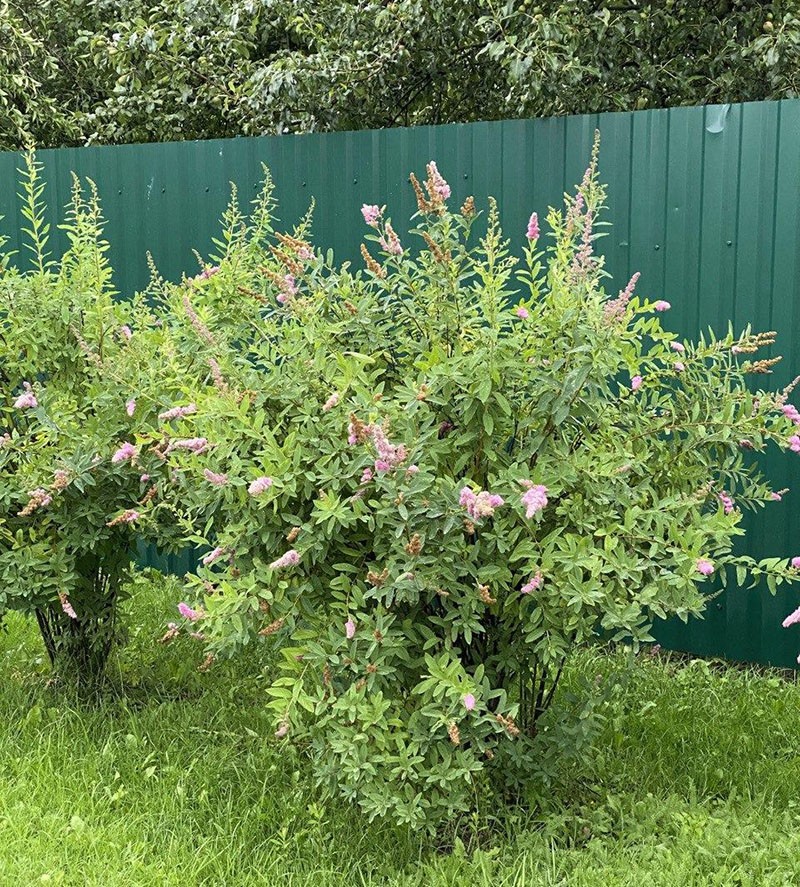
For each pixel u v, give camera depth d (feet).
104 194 21.34
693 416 11.64
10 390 14.65
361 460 9.98
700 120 15.35
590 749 11.68
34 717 13.35
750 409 11.72
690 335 15.78
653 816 10.71
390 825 10.89
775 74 20.48
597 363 10.12
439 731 10.11
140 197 20.94
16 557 13.33
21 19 32.37
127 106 29.43
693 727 12.87
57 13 32.60
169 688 14.84
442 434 10.71
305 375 10.81
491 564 10.30
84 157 21.45
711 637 15.75
